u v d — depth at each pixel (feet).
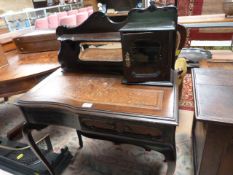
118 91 3.16
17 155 4.64
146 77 3.19
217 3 9.50
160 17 3.07
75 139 5.54
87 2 15.81
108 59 3.71
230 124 2.36
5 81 3.91
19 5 19.66
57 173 4.43
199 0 9.70
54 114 3.23
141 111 2.64
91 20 3.45
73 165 4.71
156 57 3.03
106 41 3.27
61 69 4.15
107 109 2.76
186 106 6.47
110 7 12.68
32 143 3.78
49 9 14.12
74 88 3.39
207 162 3.01
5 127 6.35
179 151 4.75
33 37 5.38
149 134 2.72
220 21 6.75
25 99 3.23
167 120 2.46
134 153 4.87
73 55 3.86
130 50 3.00
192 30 10.36
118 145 5.16
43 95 3.27
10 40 6.03
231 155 2.82
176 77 3.47
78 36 3.52
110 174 4.38
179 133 5.35
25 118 3.48
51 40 5.45
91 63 3.81
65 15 11.00
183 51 8.24
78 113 2.86
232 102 2.69
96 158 4.84
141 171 4.35
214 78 3.33
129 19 3.21
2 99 7.98
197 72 3.60
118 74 3.74
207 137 2.75
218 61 6.06
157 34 2.79
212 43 10.57
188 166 4.35
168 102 2.77
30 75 4.08
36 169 4.32
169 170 2.97
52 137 5.66
